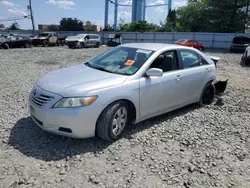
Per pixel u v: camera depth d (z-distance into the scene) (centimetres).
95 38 2981
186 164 328
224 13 4197
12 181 277
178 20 5394
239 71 1191
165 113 497
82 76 390
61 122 336
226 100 643
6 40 2398
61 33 4528
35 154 336
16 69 1062
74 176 291
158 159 336
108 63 443
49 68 1116
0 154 332
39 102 353
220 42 3581
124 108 381
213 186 287
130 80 387
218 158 348
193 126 457
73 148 354
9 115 473
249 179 304
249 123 485
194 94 528
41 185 272
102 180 286
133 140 386
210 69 567
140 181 287
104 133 358
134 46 478
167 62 459
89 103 339
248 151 372
